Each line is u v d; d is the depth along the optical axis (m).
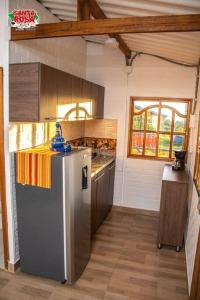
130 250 3.30
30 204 2.54
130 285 2.63
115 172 4.59
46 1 2.84
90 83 3.73
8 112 2.48
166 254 3.26
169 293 2.55
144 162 4.41
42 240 2.58
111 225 3.98
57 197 2.42
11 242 2.71
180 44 3.06
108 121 4.51
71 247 2.49
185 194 3.23
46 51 3.11
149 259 3.12
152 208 4.50
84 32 2.17
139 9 2.39
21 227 2.64
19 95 2.42
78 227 2.61
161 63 4.12
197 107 3.57
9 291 2.48
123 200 4.61
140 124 4.44
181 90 4.11
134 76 4.28
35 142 2.98
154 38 3.01
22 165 2.49
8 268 2.78
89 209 2.91
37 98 2.36
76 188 2.49
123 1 2.26
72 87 3.10
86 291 2.51
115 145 4.52
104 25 2.10
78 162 2.50
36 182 2.46
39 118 2.39
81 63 4.26
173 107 4.23
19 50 2.57
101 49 4.37
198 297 2.27
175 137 4.31
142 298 2.46
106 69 4.39
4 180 2.60
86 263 2.93
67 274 2.58
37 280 2.65
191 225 3.01
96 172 3.36
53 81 2.60
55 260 2.58
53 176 2.39
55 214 2.47
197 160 2.96
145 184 4.47
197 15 1.87
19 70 2.38
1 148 2.53
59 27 2.24
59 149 2.52
